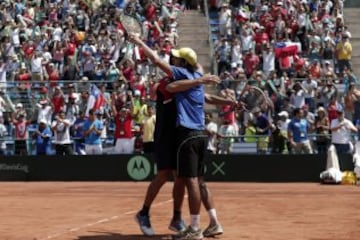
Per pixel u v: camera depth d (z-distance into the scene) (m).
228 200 20.55
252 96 22.08
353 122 32.66
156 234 13.48
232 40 38.50
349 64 38.66
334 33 40.69
